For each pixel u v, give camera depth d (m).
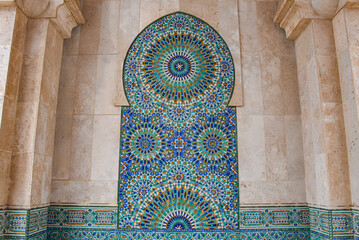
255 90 2.91
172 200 2.72
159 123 2.84
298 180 2.77
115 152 2.79
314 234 2.57
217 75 2.93
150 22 3.02
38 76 2.46
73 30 3.00
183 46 2.98
